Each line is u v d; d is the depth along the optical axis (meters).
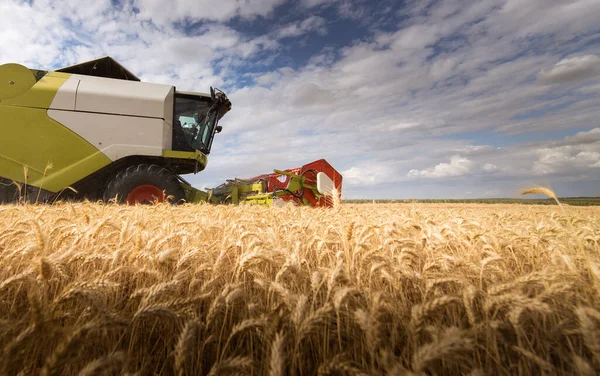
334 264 2.19
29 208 3.69
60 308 1.47
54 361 0.93
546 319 1.51
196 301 1.58
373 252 1.95
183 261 1.84
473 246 2.38
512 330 1.29
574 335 1.36
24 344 1.05
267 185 9.76
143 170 7.90
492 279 1.96
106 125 8.02
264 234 2.91
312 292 1.75
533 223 4.38
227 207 6.13
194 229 3.15
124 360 1.03
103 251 2.17
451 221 3.77
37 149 7.62
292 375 1.24
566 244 2.63
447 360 1.26
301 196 9.26
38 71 8.47
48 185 7.56
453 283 1.84
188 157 8.70
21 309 1.64
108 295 1.73
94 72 9.23
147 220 3.66
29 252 1.95
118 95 8.15
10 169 7.41
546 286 1.46
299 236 2.90
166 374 1.44
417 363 0.96
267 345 1.27
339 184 10.66
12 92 7.62
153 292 1.33
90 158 7.84
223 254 1.87
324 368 1.05
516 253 2.62
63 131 7.77
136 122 8.21
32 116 7.64
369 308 1.40
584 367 1.00
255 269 1.88
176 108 9.25
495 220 4.59
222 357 1.36
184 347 1.13
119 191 7.70
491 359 1.32
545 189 1.99
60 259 1.67
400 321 1.46
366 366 1.31
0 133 7.41
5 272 1.87
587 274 1.86
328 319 1.44
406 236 2.93
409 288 1.84
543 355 1.34
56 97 7.81
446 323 1.57
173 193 8.11
